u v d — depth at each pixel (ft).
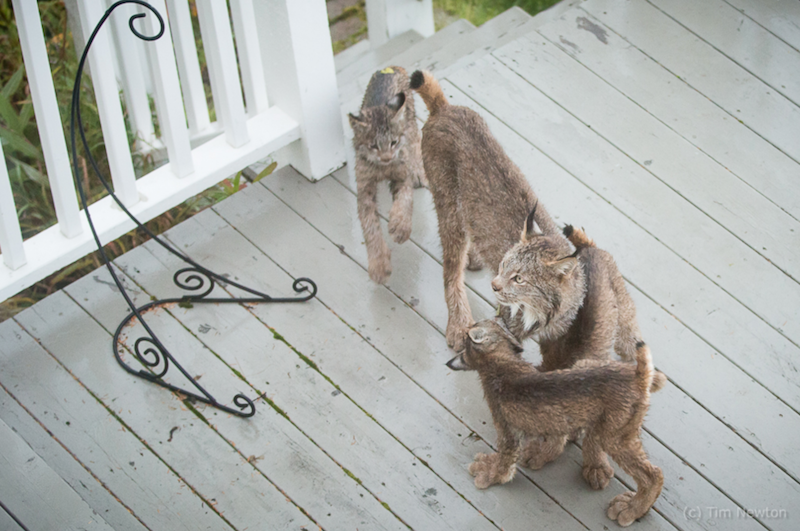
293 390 12.44
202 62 20.25
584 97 16.60
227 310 13.50
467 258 13.94
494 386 10.46
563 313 11.18
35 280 12.67
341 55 22.80
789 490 11.15
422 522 10.95
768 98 16.49
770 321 13.07
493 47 18.80
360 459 11.62
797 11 18.06
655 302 13.34
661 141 15.80
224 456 11.70
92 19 11.41
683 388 12.25
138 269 14.07
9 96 16.53
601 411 9.85
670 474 11.34
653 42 17.60
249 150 14.25
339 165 15.67
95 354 12.89
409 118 14.93
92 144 16.94
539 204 12.41
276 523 11.00
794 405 12.04
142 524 11.01
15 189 16.62
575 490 11.17
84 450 11.76
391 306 13.51
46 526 10.93
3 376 12.59
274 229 14.70
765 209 14.66
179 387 12.51
